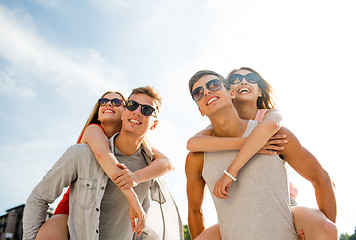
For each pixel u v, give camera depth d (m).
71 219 2.36
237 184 2.30
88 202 2.39
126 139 2.66
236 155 2.34
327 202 2.32
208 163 2.50
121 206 2.61
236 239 2.18
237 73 3.17
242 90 3.10
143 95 2.72
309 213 2.17
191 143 2.56
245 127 2.53
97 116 3.44
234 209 2.25
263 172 2.26
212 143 2.45
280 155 2.40
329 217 2.31
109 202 2.57
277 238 2.10
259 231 2.12
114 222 2.59
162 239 2.98
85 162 2.50
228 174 2.24
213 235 2.53
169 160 2.83
